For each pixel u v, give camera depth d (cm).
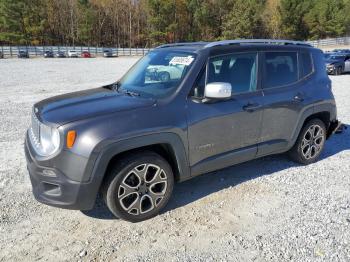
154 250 309
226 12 7612
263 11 7756
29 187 429
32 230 338
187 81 368
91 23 7356
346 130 698
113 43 7956
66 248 311
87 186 311
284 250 308
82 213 370
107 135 312
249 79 420
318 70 502
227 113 389
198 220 356
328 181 449
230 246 314
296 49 477
